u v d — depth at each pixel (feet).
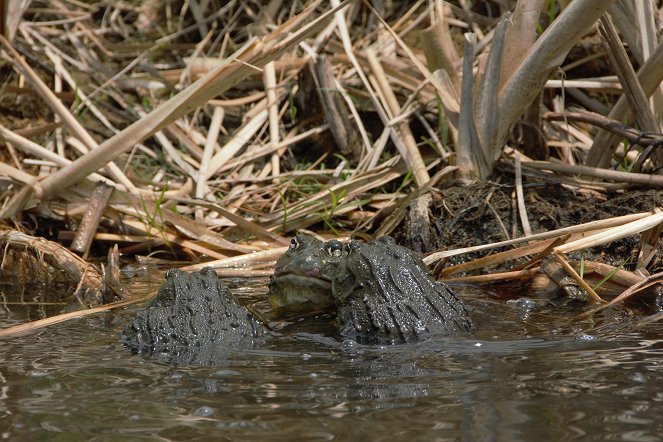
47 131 38.04
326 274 26.02
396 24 45.78
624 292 24.98
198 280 24.04
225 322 22.80
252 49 29.60
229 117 43.98
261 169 40.50
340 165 38.68
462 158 33.96
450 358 20.18
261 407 16.80
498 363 19.60
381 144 38.27
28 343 22.11
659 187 30.94
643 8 33.14
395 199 35.63
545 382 18.02
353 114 40.11
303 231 34.73
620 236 25.80
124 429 15.69
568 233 26.86
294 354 20.95
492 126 33.32
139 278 30.32
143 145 42.27
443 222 32.37
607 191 32.24
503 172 34.06
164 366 19.89
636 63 41.29
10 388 18.25
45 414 16.60
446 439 14.90
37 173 39.73
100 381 18.70
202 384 18.43
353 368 19.60
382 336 22.30
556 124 38.06
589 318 23.84
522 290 27.63
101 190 34.35
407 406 16.71
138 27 50.42
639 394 17.07
